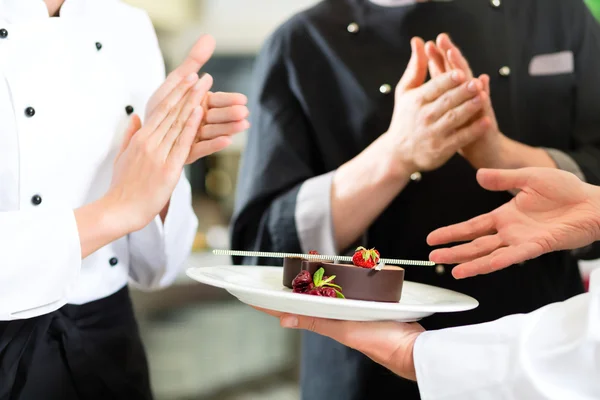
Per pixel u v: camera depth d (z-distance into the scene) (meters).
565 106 1.23
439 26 1.22
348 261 0.98
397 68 1.22
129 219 0.85
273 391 2.56
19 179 0.91
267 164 1.20
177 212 1.11
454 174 1.18
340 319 0.84
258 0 2.77
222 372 2.46
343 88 1.24
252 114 1.29
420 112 1.04
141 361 1.09
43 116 0.92
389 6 1.25
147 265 1.15
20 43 0.90
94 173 1.00
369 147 1.13
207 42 0.99
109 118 1.02
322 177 1.15
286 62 1.27
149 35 1.13
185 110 0.88
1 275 0.78
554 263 1.18
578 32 1.25
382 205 1.11
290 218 1.14
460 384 0.75
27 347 0.94
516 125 1.21
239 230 1.24
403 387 1.15
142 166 0.86
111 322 1.04
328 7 1.29
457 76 1.00
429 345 0.79
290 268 0.93
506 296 1.15
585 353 0.69
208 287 2.37
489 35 1.22
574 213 0.88
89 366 0.99
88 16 1.02
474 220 0.93
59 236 0.80
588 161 1.13
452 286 1.17
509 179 0.91
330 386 1.21
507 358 0.74
